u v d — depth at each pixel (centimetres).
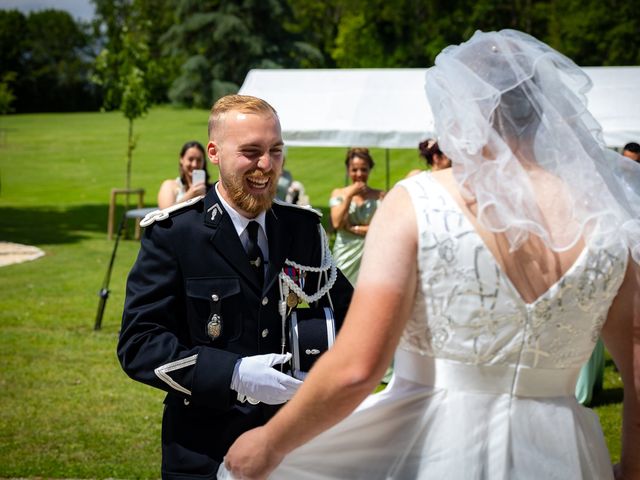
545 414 159
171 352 222
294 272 247
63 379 619
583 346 161
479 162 152
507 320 152
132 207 1991
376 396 170
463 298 152
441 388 158
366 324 148
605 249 156
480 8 4809
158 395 585
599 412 558
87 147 3350
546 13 4756
